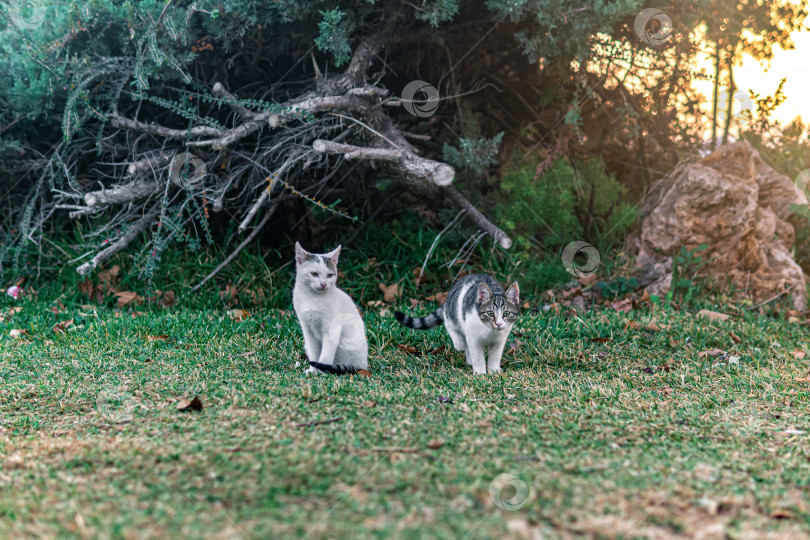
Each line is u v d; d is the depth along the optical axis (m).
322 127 6.28
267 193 5.83
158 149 6.63
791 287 6.46
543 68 7.07
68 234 7.18
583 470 2.51
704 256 6.59
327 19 5.48
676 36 6.46
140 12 5.86
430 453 2.65
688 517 2.13
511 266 6.57
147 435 2.94
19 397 3.62
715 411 3.47
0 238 7.11
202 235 7.06
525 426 3.07
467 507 2.15
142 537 1.94
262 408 3.33
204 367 4.26
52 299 6.17
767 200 7.15
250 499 2.21
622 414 3.35
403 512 2.11
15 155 6.62
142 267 6.30
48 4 5.72
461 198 6.68
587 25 5.67
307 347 4.38
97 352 4.60
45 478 2.44
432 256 6.68
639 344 5.05
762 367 4.54
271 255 7.11
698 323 5.49
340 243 7.09
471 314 4.28
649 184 7.89
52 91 6.02
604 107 7.29
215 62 6.64
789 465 2.65
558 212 6.94
